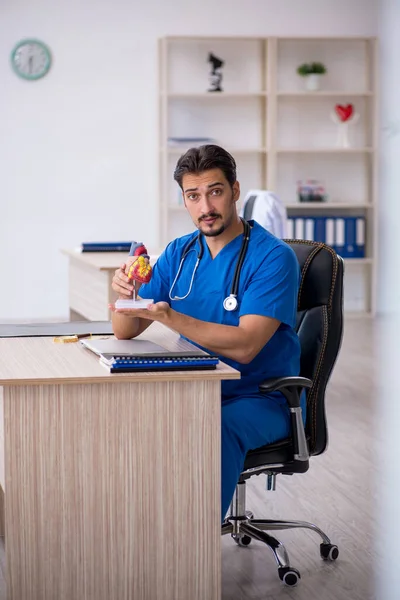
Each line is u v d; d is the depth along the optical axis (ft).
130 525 7.88
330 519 11.21
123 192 27.02
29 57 25.98
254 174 27.68
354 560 9.91
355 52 27.68
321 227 27.20
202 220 8.98
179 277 9.59
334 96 27.76
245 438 8.66
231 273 9.20
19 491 7.62
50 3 25.91
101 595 7.87
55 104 26.32
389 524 11.02
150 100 26.78
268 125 26.63
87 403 7.67
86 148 26.66
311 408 9.40
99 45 26.32
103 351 8.22
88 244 16.97
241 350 8.68
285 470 9.09
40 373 7.64
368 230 27.91
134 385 7.75
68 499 7.72
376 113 27.17
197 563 8.05
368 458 13.85
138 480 7.86
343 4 27.43
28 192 26.50
